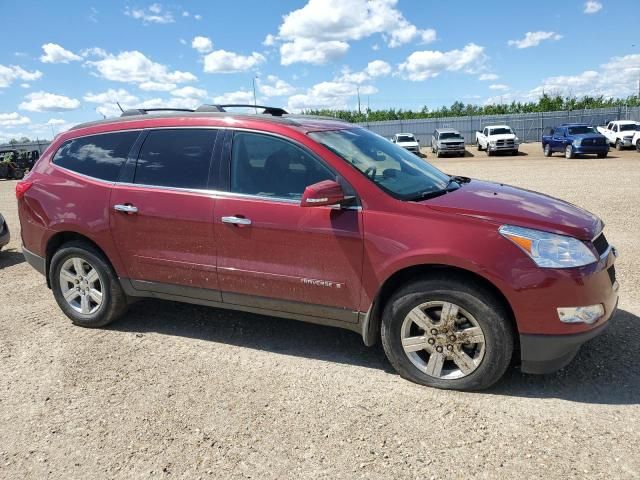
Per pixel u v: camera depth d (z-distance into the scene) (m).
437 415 3.16
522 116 44.25
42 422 3.27
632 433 2.90
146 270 4.30
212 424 3.16
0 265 7.44
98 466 2.83
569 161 25.20
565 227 3.22
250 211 3.79
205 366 3.92
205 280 4.07
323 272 3.62
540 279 3.08
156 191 4.16
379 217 3.43
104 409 3.38
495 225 3.22
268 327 4.62
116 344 4.38
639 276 5.55
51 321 4.97
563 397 3.29
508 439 2.90
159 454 2.91
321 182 3.40
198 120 4.16
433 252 3.25
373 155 3.98
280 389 3.54
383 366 3.83
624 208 9.88
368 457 2.80
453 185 4.09
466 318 3.33
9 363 4.10
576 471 2.62
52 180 4.67
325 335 4.42
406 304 3.42
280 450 2.89
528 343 3.17
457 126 45.97
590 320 3.15
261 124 3.91
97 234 4.40
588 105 53.91
